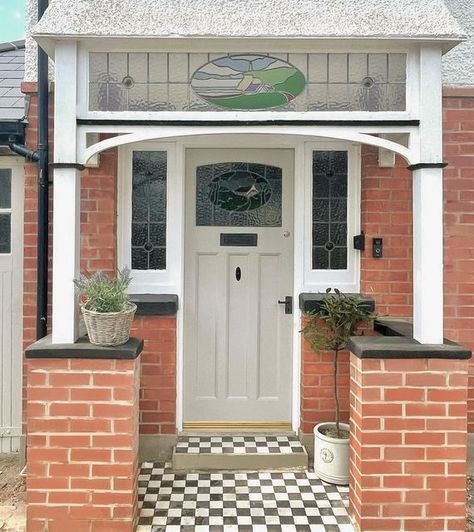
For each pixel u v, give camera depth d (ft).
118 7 9.94
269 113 10.18
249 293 14.23
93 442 9.84
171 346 13.21
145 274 13.60
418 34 9.82
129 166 13.57
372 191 13.37
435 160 10.16
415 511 10.02
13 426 13.61
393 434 9.98
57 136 10.00
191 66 10.52
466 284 13.25
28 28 13.03
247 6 10.05
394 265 13.42
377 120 10.18
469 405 13.28
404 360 9.97
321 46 10.17
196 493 11.57
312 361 13.29
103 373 9.83
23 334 13.10
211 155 14.03
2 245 13.51
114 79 10.46
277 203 14.17
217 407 14.21
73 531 9.80
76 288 10.22
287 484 11.99
